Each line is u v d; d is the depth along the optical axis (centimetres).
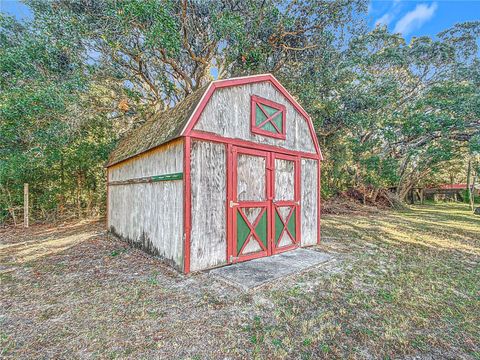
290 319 278
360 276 410
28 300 323
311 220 639
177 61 976
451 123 1309
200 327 261
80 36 814
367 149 1445
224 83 460
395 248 607
